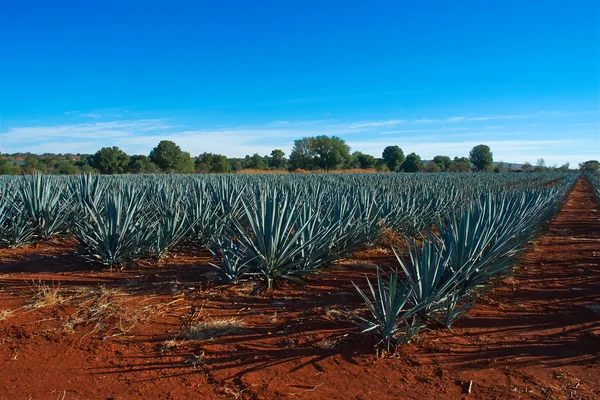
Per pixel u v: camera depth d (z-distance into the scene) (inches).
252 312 177.8
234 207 331.9
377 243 321.7
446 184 668.1
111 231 242.2
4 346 145.2
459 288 192.9
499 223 264.1
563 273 249.6
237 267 218.8
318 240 233.0
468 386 121.5
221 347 144.6
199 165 2551.7
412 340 150.5
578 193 1165.1
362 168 3698.3
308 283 221.6
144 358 136.6
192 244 307.9
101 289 201.5
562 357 139.4
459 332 159.0
